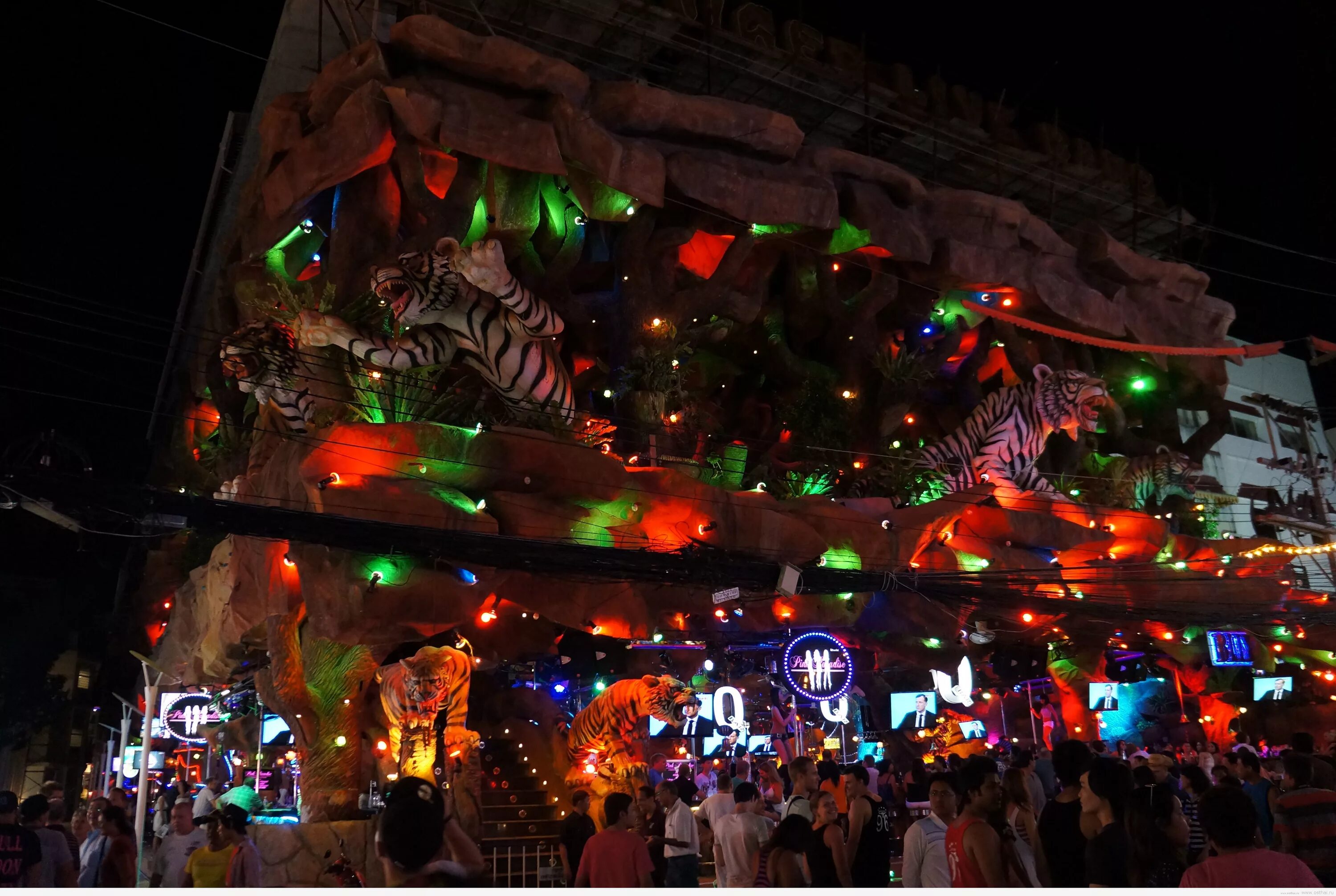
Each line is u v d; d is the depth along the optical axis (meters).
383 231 16.09
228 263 18.41
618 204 17.44
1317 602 20.23
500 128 16.03
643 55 21.88
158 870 9.27
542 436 12.94
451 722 12.46
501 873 12.98
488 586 12.20
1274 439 31.58
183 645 18.08
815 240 20.16
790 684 14.12
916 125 25.28
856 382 20.25
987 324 23.12
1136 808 5.87
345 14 19.78
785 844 6.54
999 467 19.88
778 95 24.09
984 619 17.48
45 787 12.41
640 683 14.20
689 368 19.17
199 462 18.89
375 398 13.68
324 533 10.55
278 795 18.52
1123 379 25.91
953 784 6.88
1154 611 17.22
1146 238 30.41
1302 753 8.09
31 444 10.58
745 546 13.88
